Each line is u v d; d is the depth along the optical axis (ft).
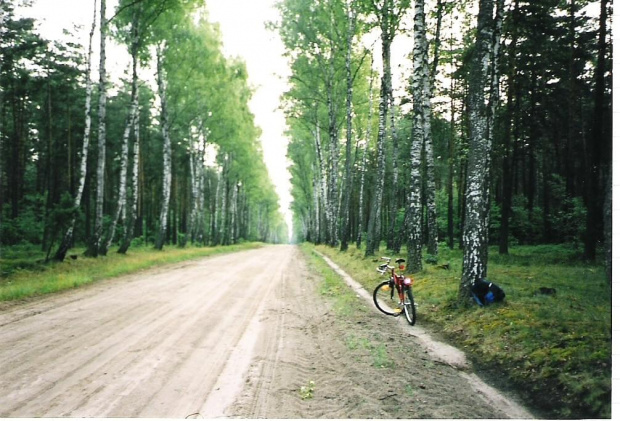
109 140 106.83
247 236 235.20
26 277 40.60
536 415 13.06
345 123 101.86
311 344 20.57
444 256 59.67
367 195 151.33
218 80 91.81
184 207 153.48
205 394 14.15
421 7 39.11
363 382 15.31
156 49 79.30
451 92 76.59
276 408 13.20
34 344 19.33
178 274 50.80
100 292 35.01
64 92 84.53
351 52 77.30
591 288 28.48
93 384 14.70
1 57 66.54
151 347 19.22
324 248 111.14
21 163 101.50
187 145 133.80
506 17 53.52
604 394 12.77
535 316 20.71
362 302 31.55
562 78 69.26
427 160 50.57
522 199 76.28
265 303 31.86
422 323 24.95
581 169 66.44
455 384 15.44
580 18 58.49
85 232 97.71
